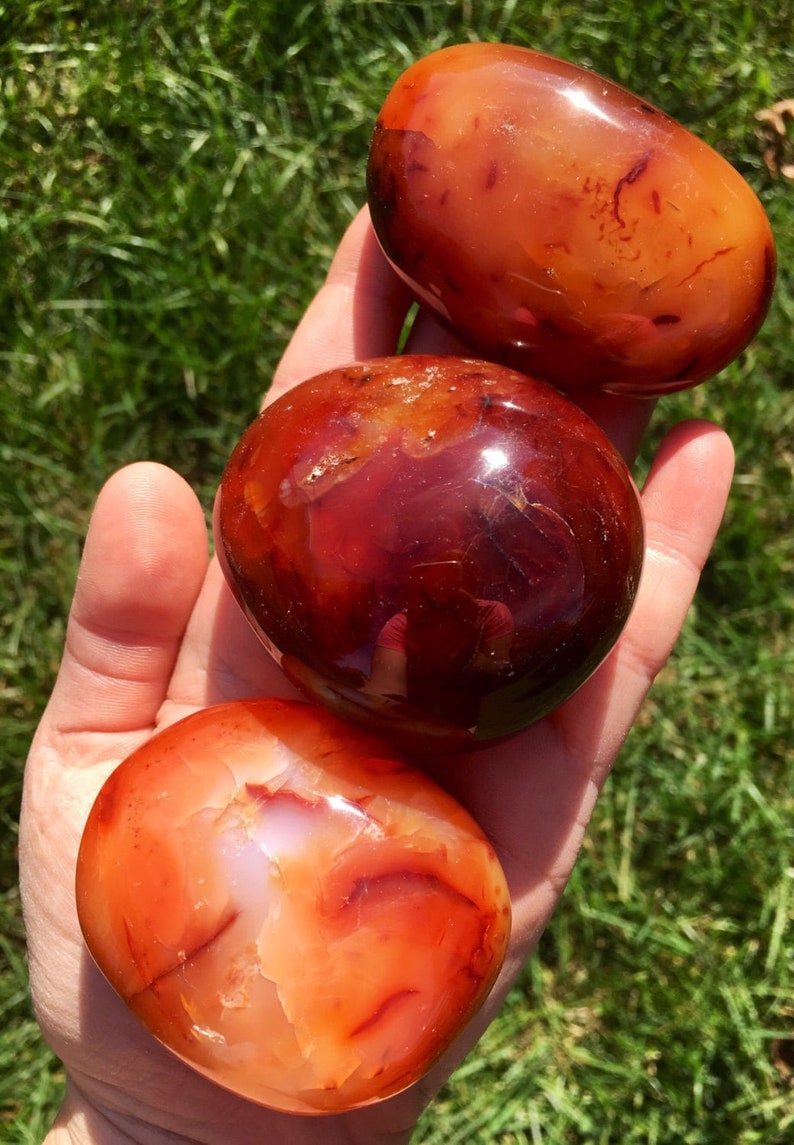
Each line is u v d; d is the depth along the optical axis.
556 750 0.21
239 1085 0.16
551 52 0.31
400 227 0.19
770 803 0.29
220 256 0.30
